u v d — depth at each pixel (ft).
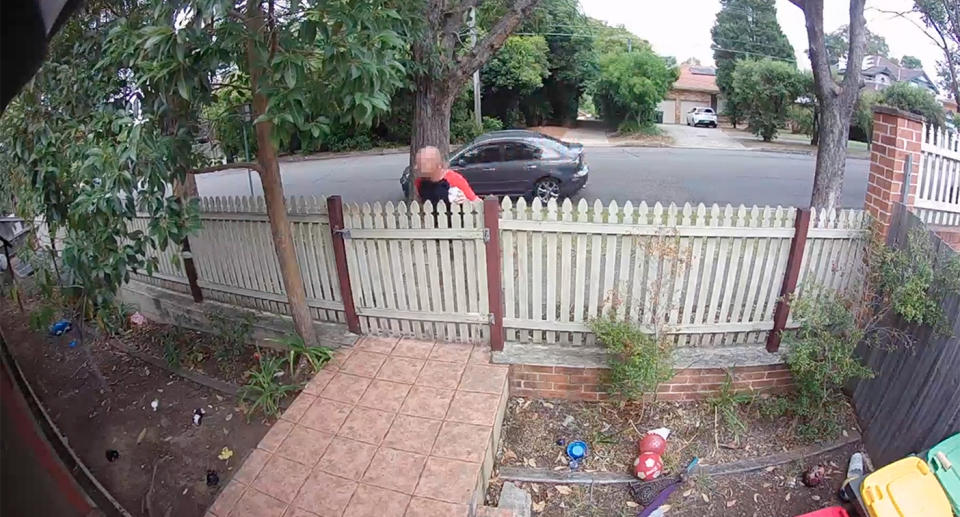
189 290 18.19
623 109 78.28
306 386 12.79
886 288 11.92
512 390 13.55
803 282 12.64
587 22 94.07
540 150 34.76
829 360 11.80
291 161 62.54
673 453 12.07
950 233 13.21
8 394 3.28
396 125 66.90
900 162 12.68
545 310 13.67
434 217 13.14
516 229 12.66
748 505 11.09
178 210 12.19
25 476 3.25
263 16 9.61
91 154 10.85
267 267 15.78
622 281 12.82
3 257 21.40
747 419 12.91
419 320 14.20
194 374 15.53
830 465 11.98
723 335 13.39
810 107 73.20
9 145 13.06
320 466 10.50
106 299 13.17
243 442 12.91
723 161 54.54
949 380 10.46
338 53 9.34
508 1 27.89
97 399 14.93
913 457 9.73
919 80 98.07
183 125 11.91
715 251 12.50
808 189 40.68
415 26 16.31
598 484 11.46
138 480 12.10
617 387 12.46
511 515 9.96
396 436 11.16
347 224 13.88
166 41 8.98
